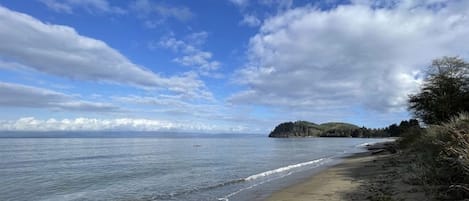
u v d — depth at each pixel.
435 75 40.41
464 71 39.75
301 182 21.06
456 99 38.03
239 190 19.27
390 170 22.66
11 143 120.00
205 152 66.38
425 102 40.50
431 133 16.98
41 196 21.39
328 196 15.22
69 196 20.98
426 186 13.08
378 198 12.84
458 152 10.66
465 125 13.65
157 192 20.70
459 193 10.70
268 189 18.97
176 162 43.25
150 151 71.31
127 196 19.84
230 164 39.31
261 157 50.75
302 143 121.75
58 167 38.94
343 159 41.47
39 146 96.81
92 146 97.56
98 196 20.50
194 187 21.84
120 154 61.81
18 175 32.00
